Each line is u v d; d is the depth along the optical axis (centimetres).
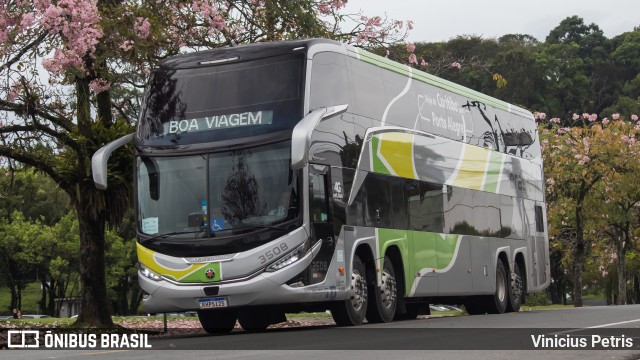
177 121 1800
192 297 1731
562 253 6781
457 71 9044
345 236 1834
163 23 2134
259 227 1714
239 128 1755
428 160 2216
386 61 2084
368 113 1967
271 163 1725
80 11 1922
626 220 5747
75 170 2078
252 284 1702
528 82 9244
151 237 1767
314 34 2273
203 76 1806
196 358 1109
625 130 5409
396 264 2052
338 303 1881
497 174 2609
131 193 2077
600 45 10644
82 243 2133
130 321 2694
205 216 1742
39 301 8112
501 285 2584
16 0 1984
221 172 1747
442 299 2414
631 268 7881
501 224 2603
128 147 2073
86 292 2134
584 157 5181
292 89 1744
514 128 2778
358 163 1905
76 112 2117
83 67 1989
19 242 7050
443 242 2247
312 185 1736
